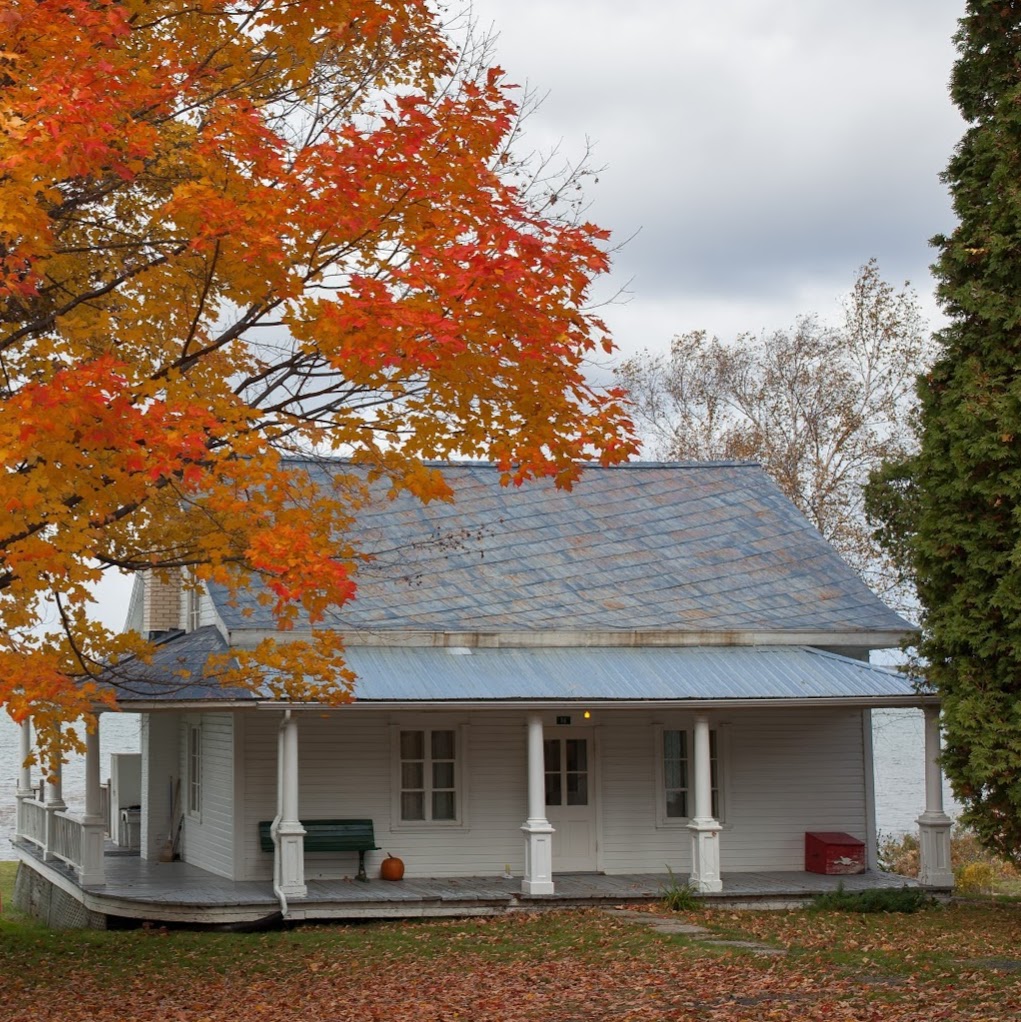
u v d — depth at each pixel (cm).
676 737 2195
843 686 2045
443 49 1309
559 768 2144
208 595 2017
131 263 1271
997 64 1862
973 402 1797
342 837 1972
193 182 1059
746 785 2195
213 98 1195
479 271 996
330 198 1036
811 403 4350
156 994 1355
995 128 1831
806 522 2481
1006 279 1823
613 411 1152
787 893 1948
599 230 1129
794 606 2245
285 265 1070
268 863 1991
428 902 1847
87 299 1221
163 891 1902
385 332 998
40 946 1711
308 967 1471
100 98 1009
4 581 1127
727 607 2217
